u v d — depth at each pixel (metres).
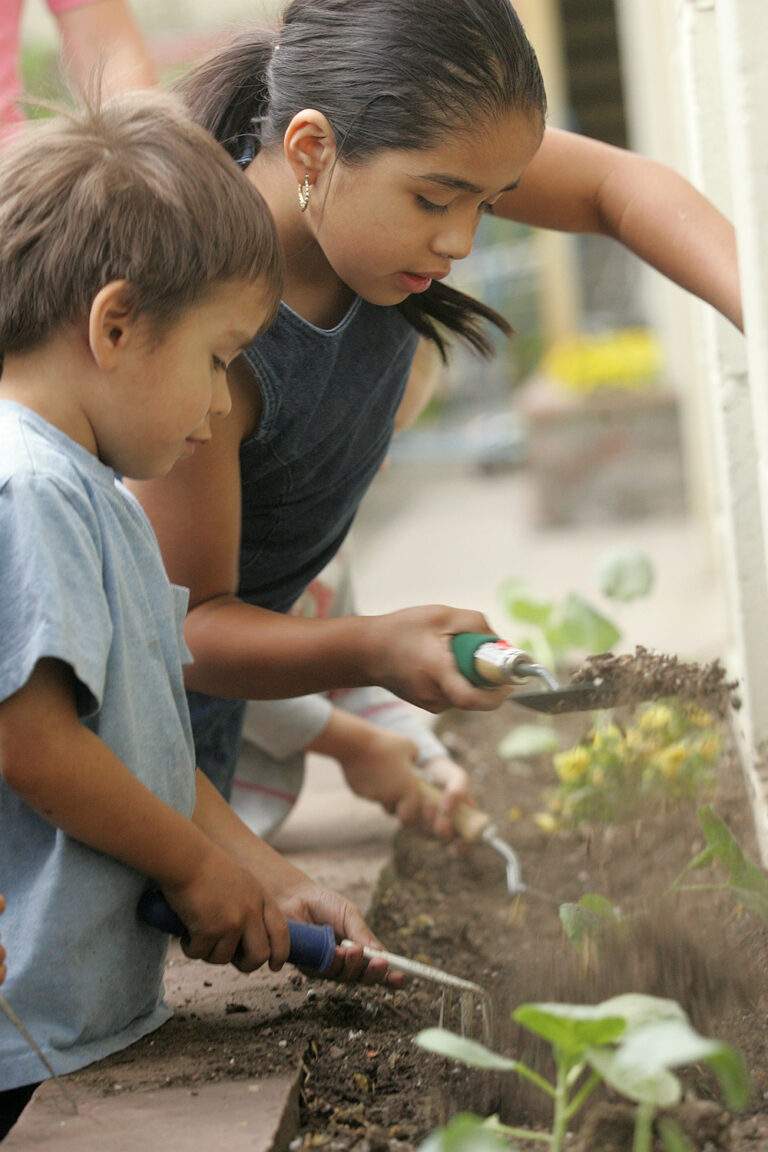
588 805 2.23
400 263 1.60
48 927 1.41
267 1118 1.29
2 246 1.43
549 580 5.20
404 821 2.36
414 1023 1.62
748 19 1.48
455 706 1.57
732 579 2.13
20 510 1.34
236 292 1.44
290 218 1.68
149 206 1.40
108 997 1.46
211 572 1.79
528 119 1.54
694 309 2.94
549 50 8.05
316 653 1.67
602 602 4.45
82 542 1.37
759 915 1.69
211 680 1.76
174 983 1.71
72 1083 1.38
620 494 6.78
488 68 1.50
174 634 1.55
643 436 6.75
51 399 1.44
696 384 4.14
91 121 1.48
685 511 6.75
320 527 1.99
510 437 9.37
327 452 1.87
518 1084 1.42
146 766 1.48
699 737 2.18
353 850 2.36
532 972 1.70
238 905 1.47
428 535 7.05
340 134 1.57
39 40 6.88
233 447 1.77
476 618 1.62
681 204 1.85
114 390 1.43
